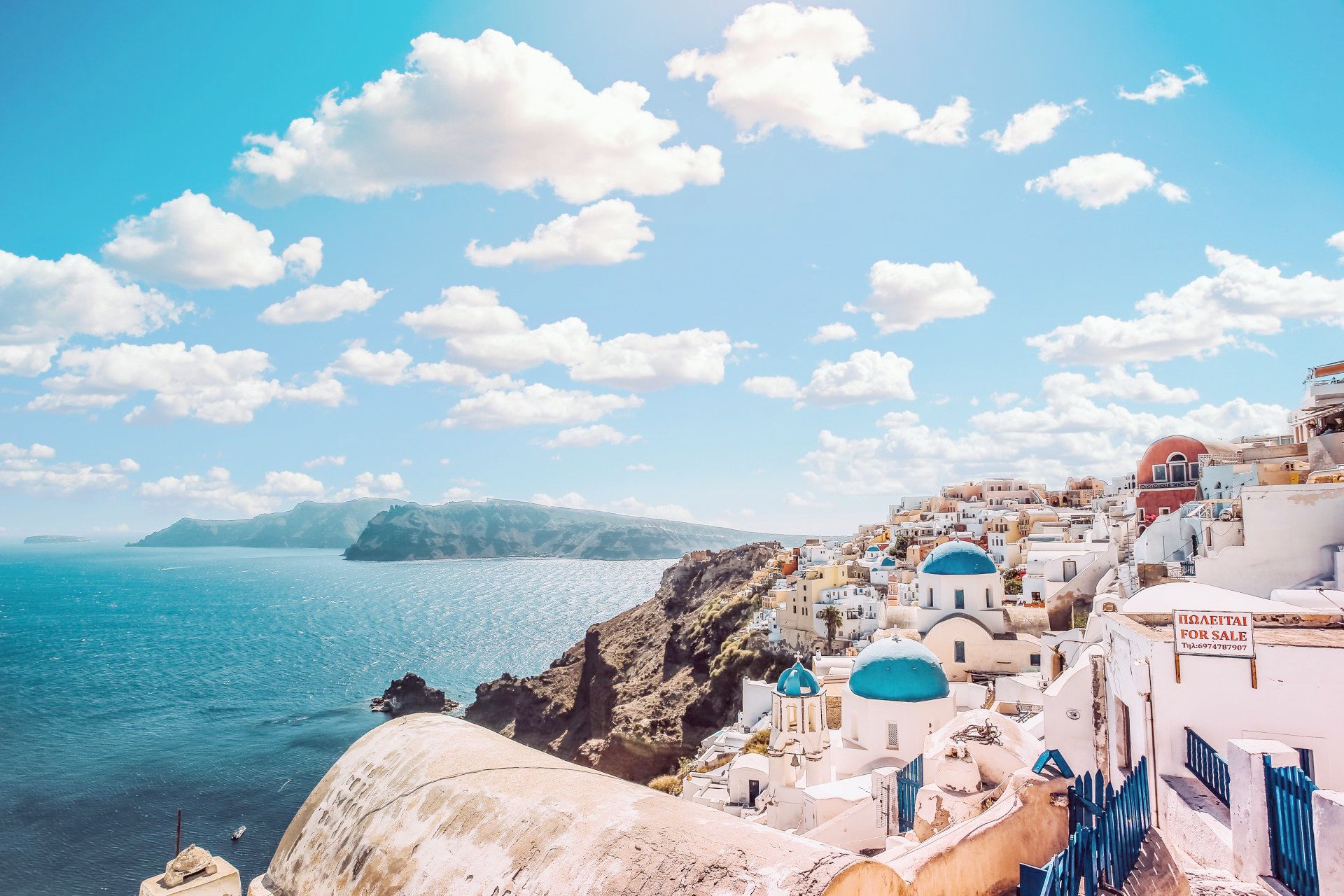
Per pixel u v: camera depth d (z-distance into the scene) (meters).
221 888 11.12
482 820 9.84
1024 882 11.17
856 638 93.88
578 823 9.21
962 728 27.42
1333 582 24.56
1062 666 45.31
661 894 7.84
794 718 44.50
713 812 9.42
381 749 12.57
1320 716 15.35
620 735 108.31
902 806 26.58
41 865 83.69
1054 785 14.73
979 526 120.31
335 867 10.49
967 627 58.97
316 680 197.88
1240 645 15.91
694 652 124.81
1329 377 46.66
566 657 162.62
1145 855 12.68
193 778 113.75
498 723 150.25
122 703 167.75
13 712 157.88
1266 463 48.34
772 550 162.62
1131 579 44.50
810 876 7.61
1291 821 11.26
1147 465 72.75
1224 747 15.90
